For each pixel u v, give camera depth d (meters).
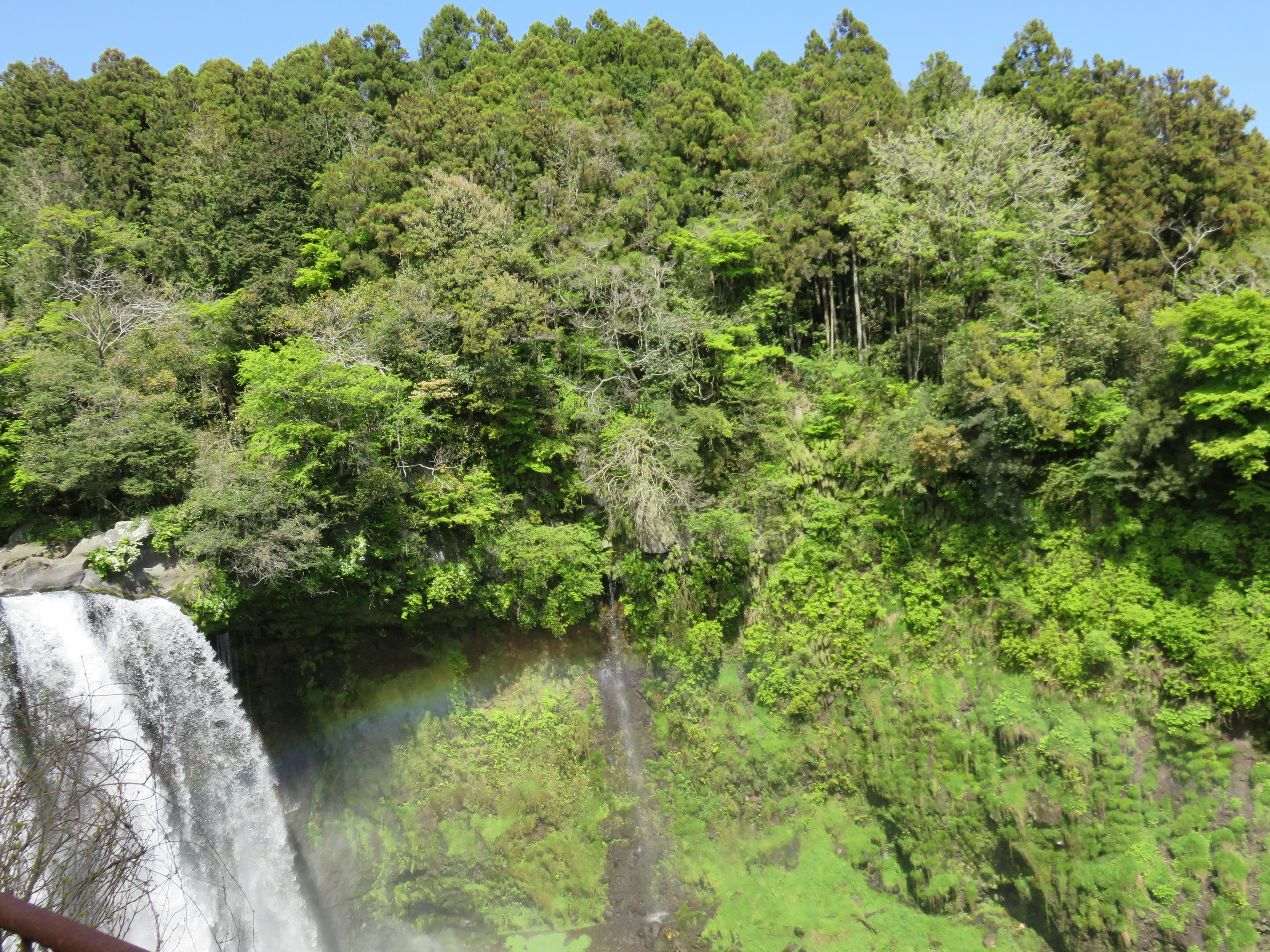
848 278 43.38
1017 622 31.80
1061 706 30.61
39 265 39.09
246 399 32.62
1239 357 26.89
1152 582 29.98
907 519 34.84
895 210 36.97
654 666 36.59
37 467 30.33
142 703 29.20
